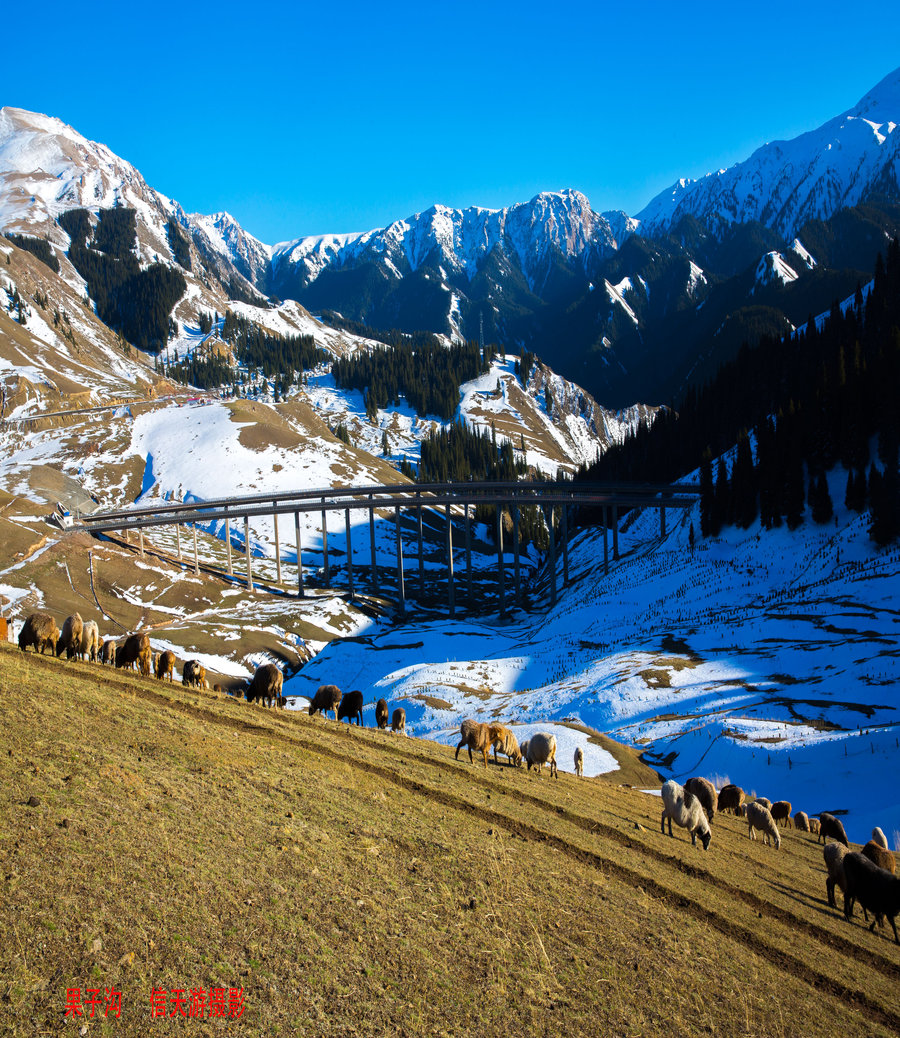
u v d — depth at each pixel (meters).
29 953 9.77
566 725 61.75
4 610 105.94
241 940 11.27
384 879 14.53
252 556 184.62
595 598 124.50
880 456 110.25
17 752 15.63
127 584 132.25
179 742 19.16
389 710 80.31
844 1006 15.13
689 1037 12.33
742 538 126.62
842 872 21.14
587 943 14.39
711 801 30.20
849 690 64.50
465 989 11.78
